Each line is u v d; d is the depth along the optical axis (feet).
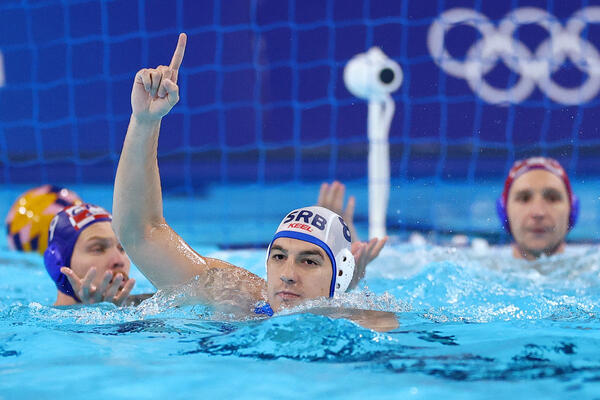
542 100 99.30
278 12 103.60
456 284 45.88
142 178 35.19
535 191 53.57
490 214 89.81
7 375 25.03
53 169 108.47
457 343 29.17
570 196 54.54
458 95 100.53
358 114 103.45
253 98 104.99
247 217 94.68
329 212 36.94
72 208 43.34
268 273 35.63
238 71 104.47
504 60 99.45
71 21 104.99
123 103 105.09
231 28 103.71
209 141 105.91
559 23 97.91
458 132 100.89
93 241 41.70
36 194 64.13
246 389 22.95
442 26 100.07
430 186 101.60
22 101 107.45
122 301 39.86
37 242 62.08
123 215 35.76
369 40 101.76
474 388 22.82
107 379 24.26
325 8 102.58
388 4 100.99
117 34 103.96
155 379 24.13
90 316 36.17
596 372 24.67
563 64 98.32
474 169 101.50
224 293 37.14
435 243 77.00
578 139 98.99
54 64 106.11
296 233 35.17
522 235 53.67
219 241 81.46
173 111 105.40
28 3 105.50
